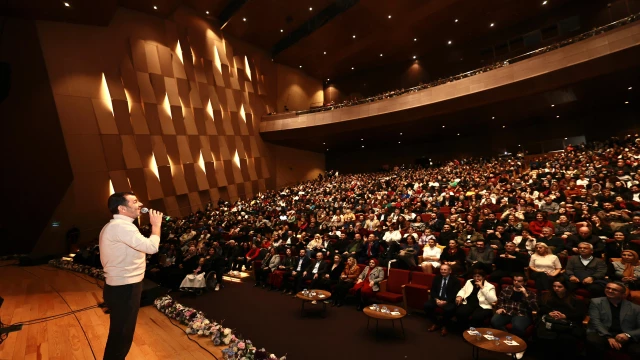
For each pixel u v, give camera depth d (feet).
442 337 15.23
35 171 40.52
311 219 39.99
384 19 63.67
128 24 53.16
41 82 41.55
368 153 90.74
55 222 41.52
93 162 45.24
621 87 47.32
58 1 40.73
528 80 47.78
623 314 11.73
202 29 65.67
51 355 11.80
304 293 19.39
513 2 58.54
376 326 16.58
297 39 72.74
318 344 14.70
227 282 27.73
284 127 73.82
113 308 6.98
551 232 21.06
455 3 58.49
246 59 75.51
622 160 35.06
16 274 28.96
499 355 13.24
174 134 56.75
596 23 56.24
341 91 92.02
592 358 11.65
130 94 51.39
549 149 64.03
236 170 68.08
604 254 18.79
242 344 12.48
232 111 69.41
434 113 58.75
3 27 39.55
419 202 38.27
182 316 15.89
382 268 20.61
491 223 26.37
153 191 51.85
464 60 73.41
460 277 18.84
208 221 49.11
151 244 7.27
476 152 74.59
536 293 14.75
